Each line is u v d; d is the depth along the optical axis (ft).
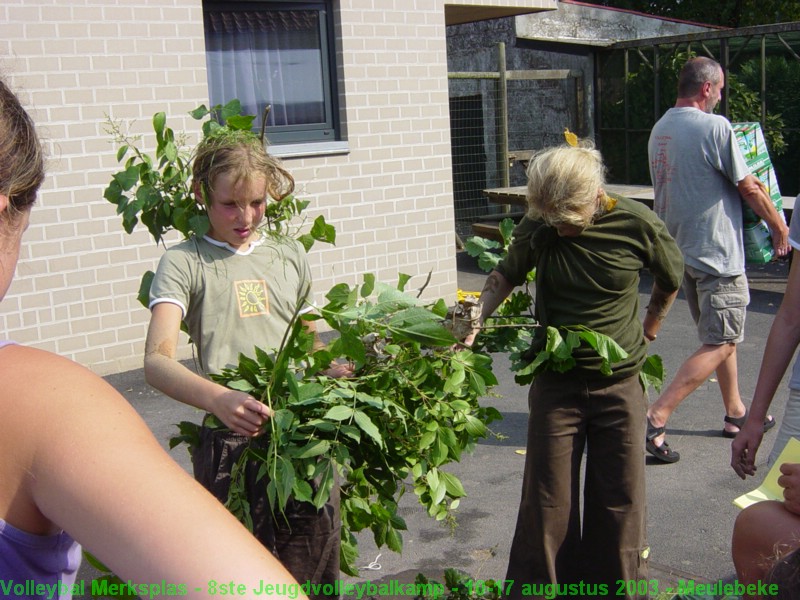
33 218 21.31
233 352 8.87
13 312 21.29
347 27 26.23
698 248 15.90
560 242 10.12
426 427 8.50
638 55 43.21
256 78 25.67
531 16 42.93
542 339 10.32
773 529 7.91
